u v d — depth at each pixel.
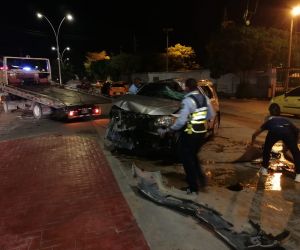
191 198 4.77
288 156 7.25
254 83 27.22
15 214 4.41
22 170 6.41
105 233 3.85
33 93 14.09
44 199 4.90
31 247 3.59
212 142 8.77
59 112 12.93
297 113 13.41
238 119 13.66
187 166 4.85
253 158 7.12
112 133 7.47
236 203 4.67
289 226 3.98
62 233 3.87
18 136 10.24
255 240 3.60
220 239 3.70
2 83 16.72
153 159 7.00
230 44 25.39
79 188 5.32
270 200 4.79
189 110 4.66
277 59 24.95
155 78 39.75
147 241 3.66
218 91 32.31
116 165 6.57
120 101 7.54
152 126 6.61
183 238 3.72
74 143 8.77
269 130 5.76
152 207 4.54
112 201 4.77
